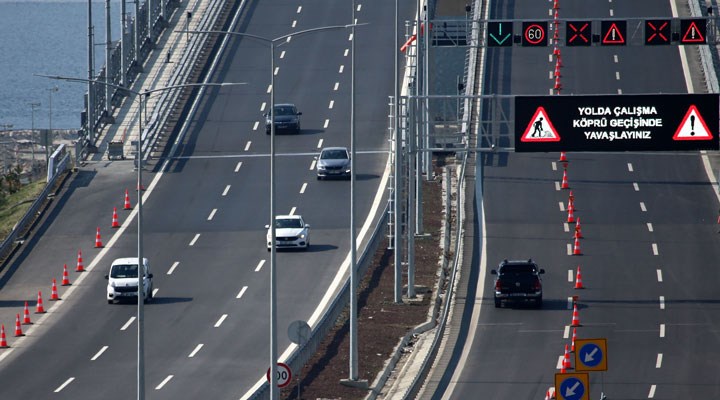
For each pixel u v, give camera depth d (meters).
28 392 190.00
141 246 174.75
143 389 170.12
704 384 191.62
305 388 186.75
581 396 138.25
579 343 140.50
